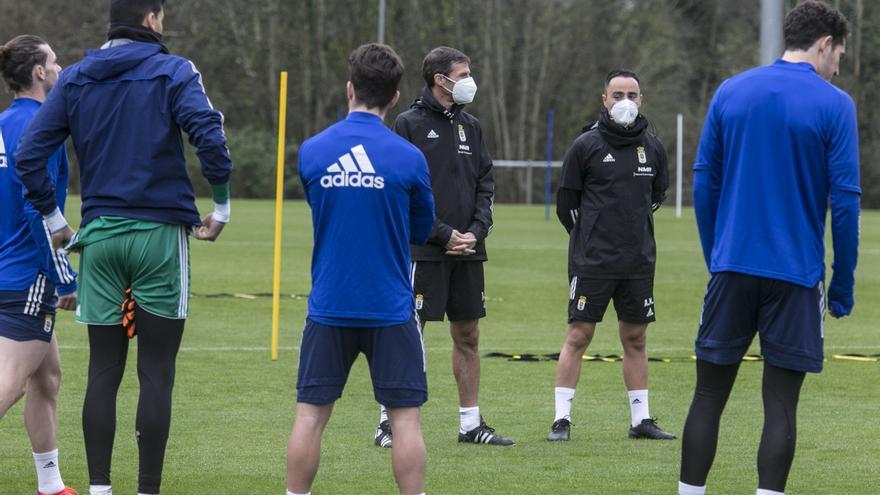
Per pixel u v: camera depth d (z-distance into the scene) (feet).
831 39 33.86
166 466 42.37
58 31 344.69
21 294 35.73
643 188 48.14
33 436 37.45
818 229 33.68
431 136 46.60
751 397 56.85
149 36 35.35
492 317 89.40
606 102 48.57
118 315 34.76
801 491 39.27
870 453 44.86
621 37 379.55
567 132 382.22
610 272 47.57
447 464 43.27
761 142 33.40
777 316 33.55
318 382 32.86
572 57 380.37
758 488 33.81
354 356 33.42
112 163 34.45
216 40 376.27
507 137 379.35
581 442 47.37
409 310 33.19
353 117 33.12
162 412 34.68
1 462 42.70
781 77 33.55
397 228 32.86
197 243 158.51
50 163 35.47
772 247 33.24
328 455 44.68
